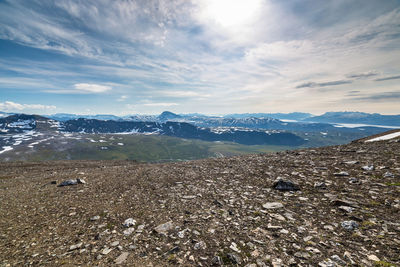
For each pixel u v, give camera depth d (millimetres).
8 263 6457
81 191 15367
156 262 5969
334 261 5125
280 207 8930
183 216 9078
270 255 5707
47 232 8633
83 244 7359
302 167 15258
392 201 7719
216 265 5547
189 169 21453
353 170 12367
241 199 10547
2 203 13633
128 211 10320
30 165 44656
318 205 8609
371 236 5906
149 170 23453
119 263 6027
